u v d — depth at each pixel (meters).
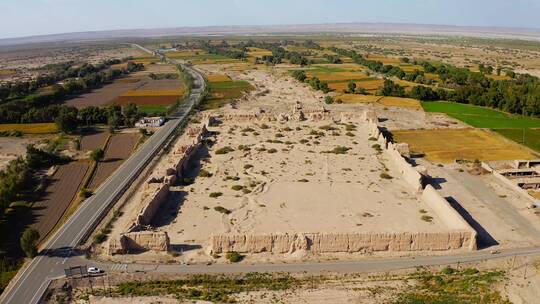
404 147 123.19
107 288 64.38
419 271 68.94
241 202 93.94
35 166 116.56
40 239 80.00
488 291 60.56
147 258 72.69
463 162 120.19
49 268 70.00
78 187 104.06
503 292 60.22
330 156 122.62
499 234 81.69
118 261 71.88
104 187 103.50
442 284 63.59
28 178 108.12
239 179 106.75
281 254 74.12
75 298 61.94
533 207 92.88
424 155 125.88
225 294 61.25
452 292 60.66
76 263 71.44
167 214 88.62
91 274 67.81
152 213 87.06
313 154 124.44
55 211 91.94
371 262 71.56
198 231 81.56
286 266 70.31
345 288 62.84
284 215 87.81
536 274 66.25
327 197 96.50
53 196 99.25
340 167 114.62
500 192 100.81
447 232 75.19
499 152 128.00
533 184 105.06
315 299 59.50
